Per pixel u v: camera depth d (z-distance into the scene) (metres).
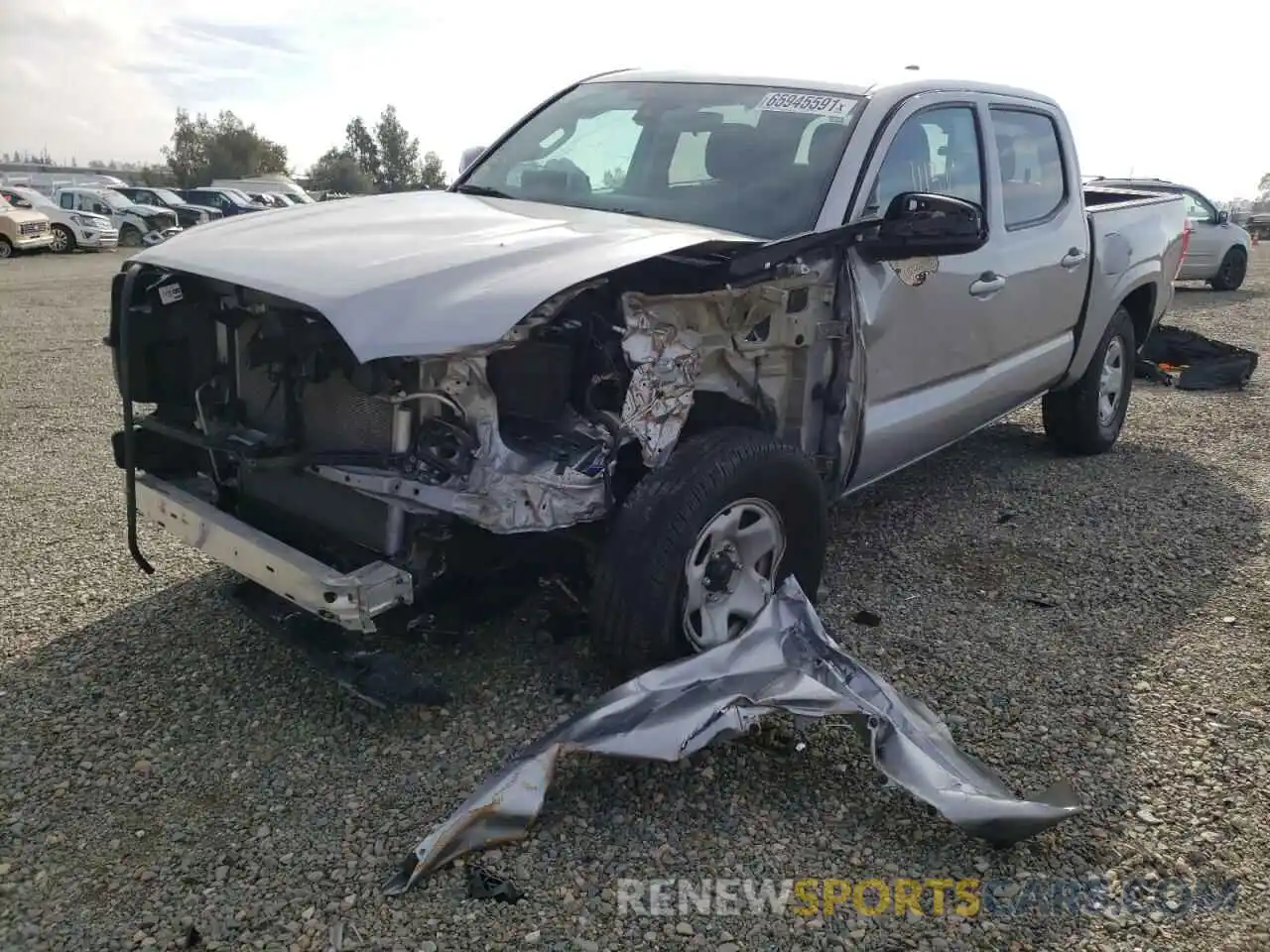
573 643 3.72
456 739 3.20
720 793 2.96
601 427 3.15
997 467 6.20
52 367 9.46
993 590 4.39
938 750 2.97
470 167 4.75
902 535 5.02
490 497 2.89
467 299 2.80
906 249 3.67
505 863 2.67
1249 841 2.83
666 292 3.20
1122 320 6.24
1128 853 2.78
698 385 3.46
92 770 3.05
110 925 2.46
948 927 2.51
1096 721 3.39
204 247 3.38
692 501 3.15
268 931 2.44
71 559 4.58
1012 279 4.81
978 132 4.66
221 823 2.82
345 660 3.16
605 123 4.54
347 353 2.91
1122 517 5.32
